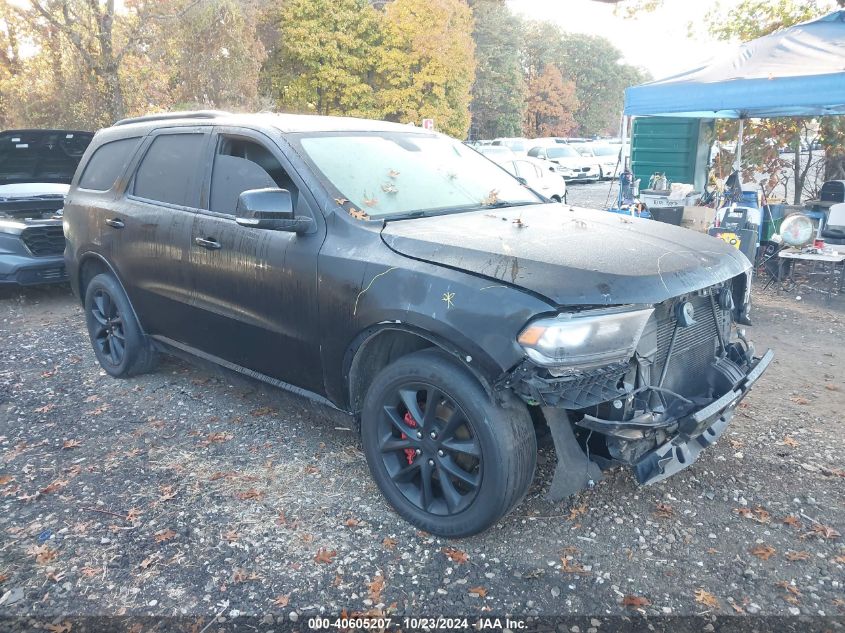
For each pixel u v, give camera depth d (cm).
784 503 337
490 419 276
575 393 261
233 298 381
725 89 774
